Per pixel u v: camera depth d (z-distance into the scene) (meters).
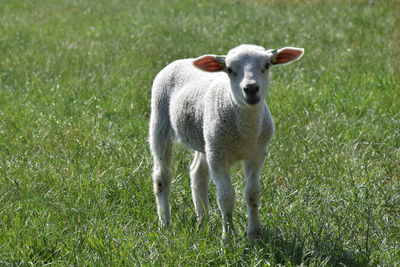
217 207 8.81
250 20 23.34
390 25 20.12
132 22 24.80
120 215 8.37
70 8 31.22
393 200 8.55
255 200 7.68
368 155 10.10
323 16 22.88
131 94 14.01
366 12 22.81
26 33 23.34
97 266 6.84
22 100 13.82
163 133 8.77
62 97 13.97
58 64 17.52
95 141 11.23
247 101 6.95
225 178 7.62
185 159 10.39
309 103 12.73
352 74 14.68
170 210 8.70
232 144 7.51
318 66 15.97
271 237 7.55
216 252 7.24
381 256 6.99
